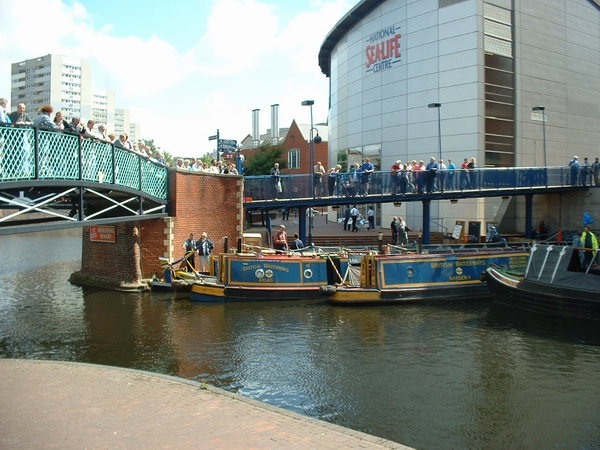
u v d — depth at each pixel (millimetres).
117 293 20062
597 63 40969
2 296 19641
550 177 31500
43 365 9641
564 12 38469
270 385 10766
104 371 9211
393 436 8625
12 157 11516
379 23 38500
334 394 10328
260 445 6027
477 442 8453
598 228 32375
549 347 13555
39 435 6207
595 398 10258
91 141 14617
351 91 41625
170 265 20016
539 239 31719
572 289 16469
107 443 5973
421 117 36062
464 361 12414
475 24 33719
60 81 128125
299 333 14672
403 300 18531
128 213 21078
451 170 27578
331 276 19828
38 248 40219
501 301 18406
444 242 31719
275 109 83000
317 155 66062
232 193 23406
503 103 34875
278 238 21750
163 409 7223
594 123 40531
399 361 12359
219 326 15312
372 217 34438
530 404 9953
